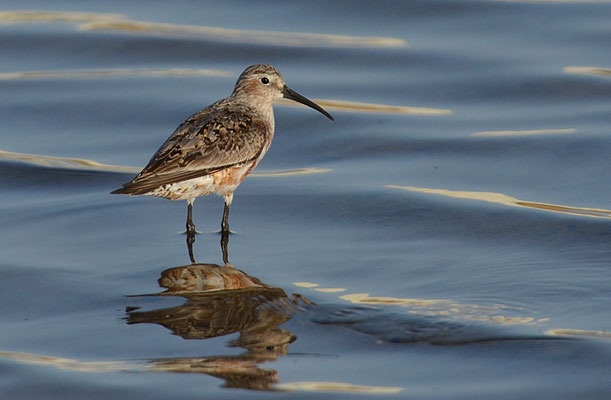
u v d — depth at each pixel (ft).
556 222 47.73
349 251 44.73
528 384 32.37
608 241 45.06
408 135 61.00
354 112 64.85
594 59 71.20
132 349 35.12
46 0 84.84
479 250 44.62
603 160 55.62
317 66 72.13
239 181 48.42
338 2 83.56
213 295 39.73
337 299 39.27
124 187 44.11
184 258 44.09
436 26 78.54
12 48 75.10
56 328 36.86
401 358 34.24
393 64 72.13
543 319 37.19
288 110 65.46
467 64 71.46
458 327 36.45
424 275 41.78
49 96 67.26
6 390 32.14
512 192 51.98
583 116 62.75
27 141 60.23
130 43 76.23
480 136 60.29
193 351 34.91
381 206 50.34
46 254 44.24
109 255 44.32
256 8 82.79
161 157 45.85
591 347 34.73
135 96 67.31
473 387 32.22
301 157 58.65
